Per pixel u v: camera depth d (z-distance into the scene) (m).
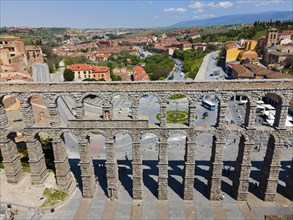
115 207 52.91
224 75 161.50
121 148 78.19
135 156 51.22
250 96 45.12
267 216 45.62
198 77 159.62
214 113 107.94
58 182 56.00
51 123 51.09
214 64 199.12
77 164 68.81
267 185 51.78
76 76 162.00
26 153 68.56
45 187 57.34
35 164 55.97
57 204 52.75
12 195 55.00
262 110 102.94
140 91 46.09
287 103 45.19
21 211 51.75
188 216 50.00
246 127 47.69
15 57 142.88
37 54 186.50
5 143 54.41
